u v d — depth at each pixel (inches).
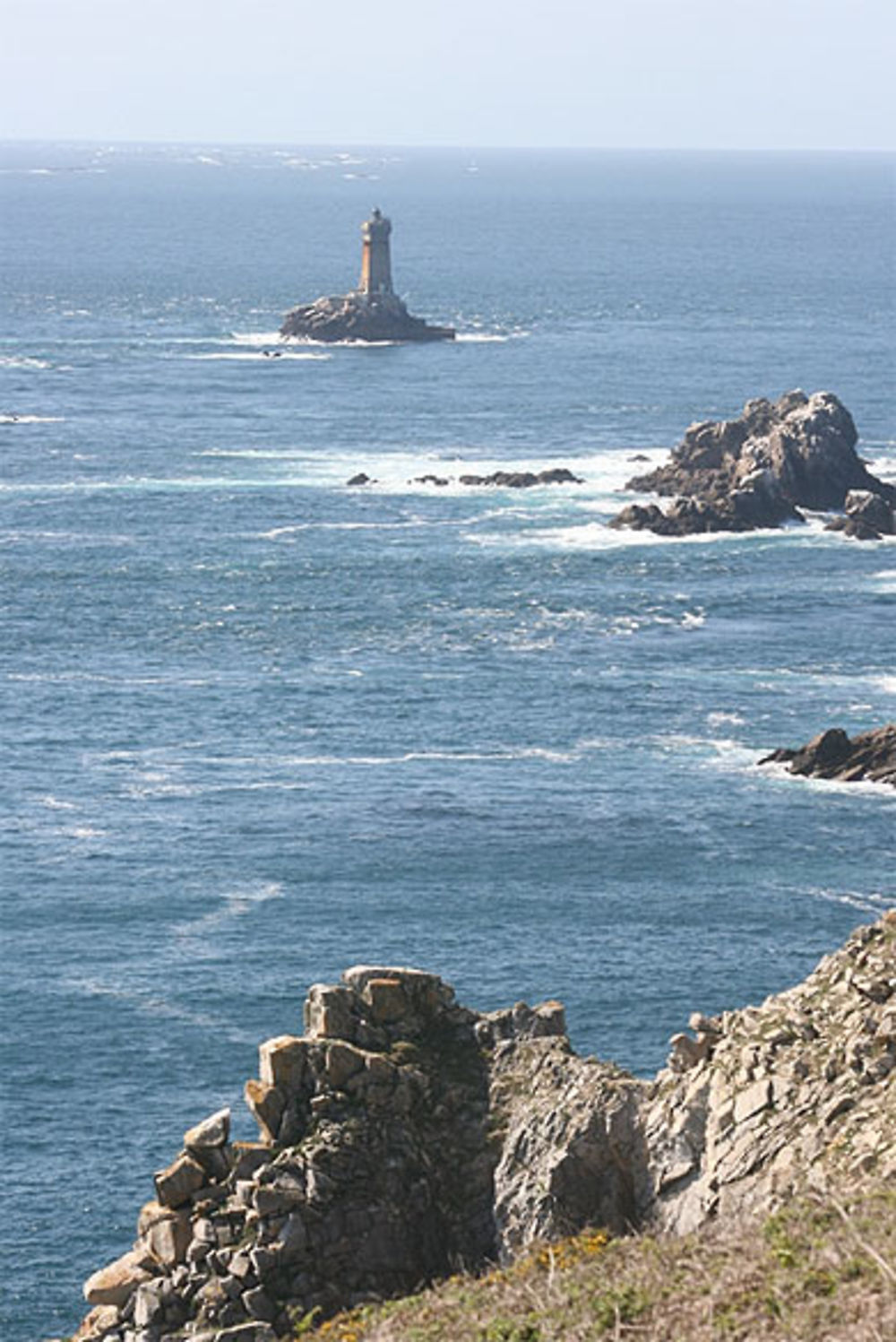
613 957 6446.9
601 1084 2037.4
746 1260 1581.0
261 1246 1951.3
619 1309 1558.8
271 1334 1895.9
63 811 7775.6
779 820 7795.3
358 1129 2034.9
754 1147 1888.5
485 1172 2069.4
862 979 1987.0
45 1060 5644.7
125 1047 5743.1
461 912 6820.9
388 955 6456.7
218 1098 5482.3
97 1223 4793.3
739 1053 1983.3
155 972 6264.8
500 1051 2150.6
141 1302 1948.8
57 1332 4352.9
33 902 6820.9
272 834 7534.5
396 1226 2003.0
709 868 7273.6
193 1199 2017.7
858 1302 1448.1
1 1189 4938.5
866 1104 1841.8
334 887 7022.6
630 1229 1904.5
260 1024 5930.1
